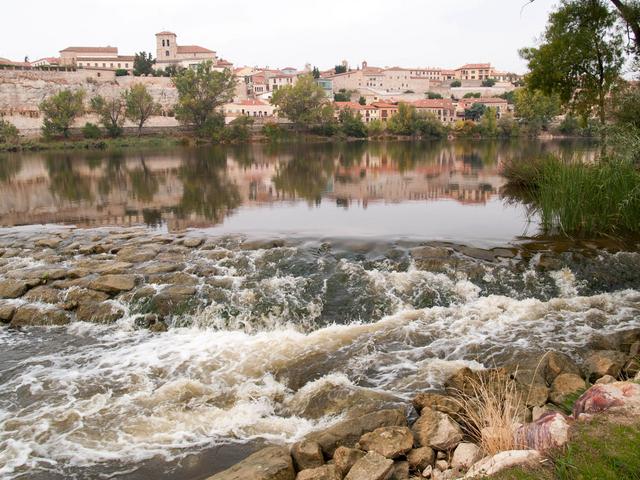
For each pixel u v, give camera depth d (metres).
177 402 7.42
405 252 12.98
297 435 6.55
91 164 44.88
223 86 92.06
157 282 11.62
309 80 102.50
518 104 103.38
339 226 16.47
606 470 4.32
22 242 15.23
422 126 106.56
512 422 5.57
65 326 10.41
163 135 92.38
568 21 25.44
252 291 11.09
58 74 97.19
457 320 9.74
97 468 6.05
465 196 23.03
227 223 17.50
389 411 6.40
